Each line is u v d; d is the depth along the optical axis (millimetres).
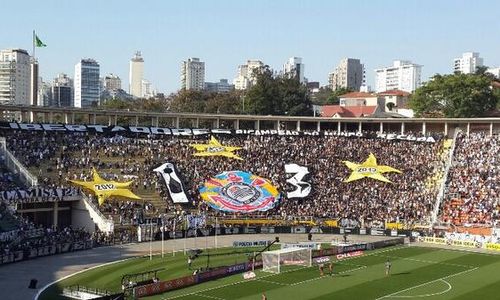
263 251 91875
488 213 123312
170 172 132000
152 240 110688
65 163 124875
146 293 71312
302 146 151250
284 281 81250
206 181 133000
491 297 74562
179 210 122375
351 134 157250
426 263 96750
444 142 151250
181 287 76188
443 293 76375
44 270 83688
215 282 79688
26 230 99750
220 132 153000
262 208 127812
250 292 74312
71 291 70438
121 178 125250
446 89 193250
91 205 112750
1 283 75688
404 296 74375
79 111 142500
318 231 125188
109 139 139500
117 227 110375
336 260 97875
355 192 135375
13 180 112250
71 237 101188
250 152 146125
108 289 73000
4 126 129250
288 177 138625
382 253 105312
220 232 118875
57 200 110562
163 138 146875
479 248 112438
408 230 121938
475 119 154000
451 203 129125
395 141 153875
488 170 136625
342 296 73500
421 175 140625
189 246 106062
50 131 134875
